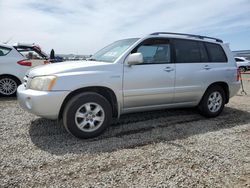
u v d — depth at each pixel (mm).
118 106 4422
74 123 3992
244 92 9984
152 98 4727
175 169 3178
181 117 5605
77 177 2949
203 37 5633
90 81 4043
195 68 5246
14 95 7625
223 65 5762
